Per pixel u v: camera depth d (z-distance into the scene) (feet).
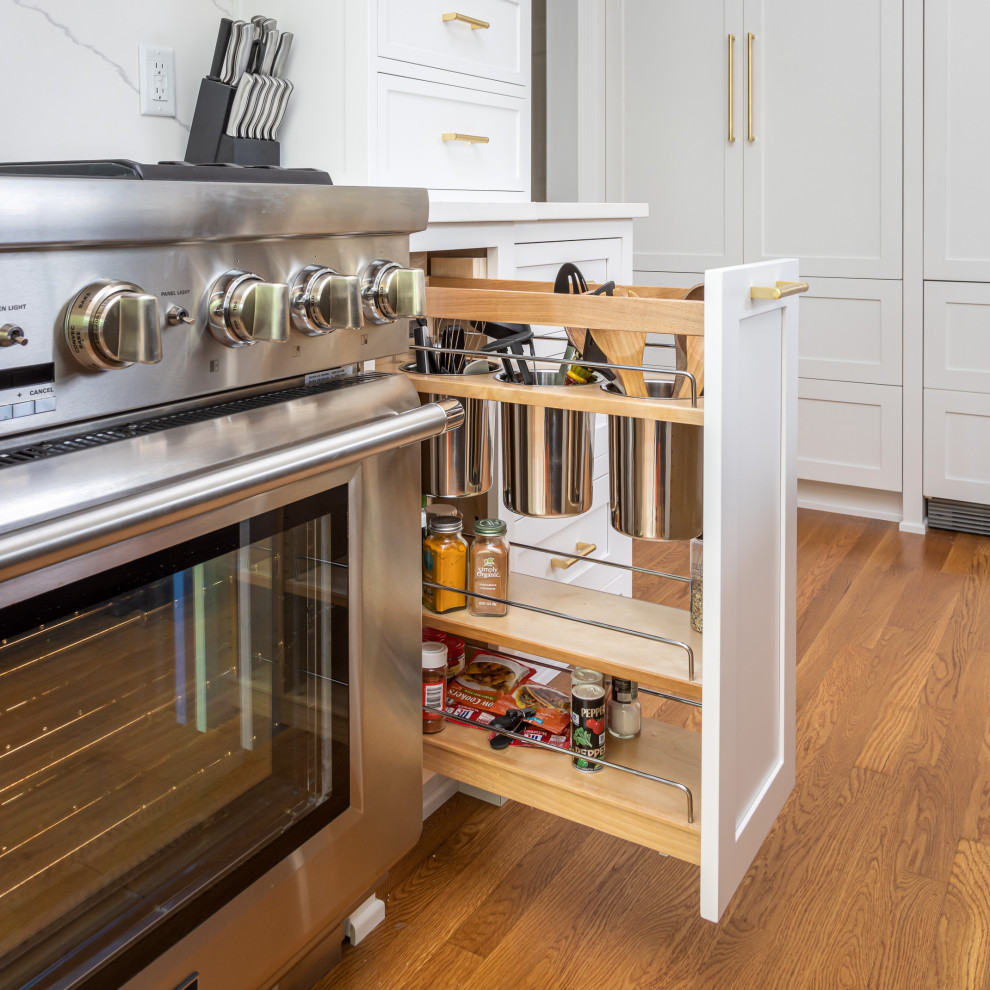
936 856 4.99
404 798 4.18
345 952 4.36
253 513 3.19
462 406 4.18
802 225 10.61
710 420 3.58
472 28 5.92
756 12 10.41
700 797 4.17
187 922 3.16
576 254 6.31
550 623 4.65
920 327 10.12
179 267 2.91
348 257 3.59
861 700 6.67
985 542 10.12
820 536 10.39
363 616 3.77
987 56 9.30
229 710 3.27
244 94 5.12
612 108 11.49
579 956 4.35
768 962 4.29
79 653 2.70
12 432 2.52
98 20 4.96
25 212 2.40
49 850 2.72
